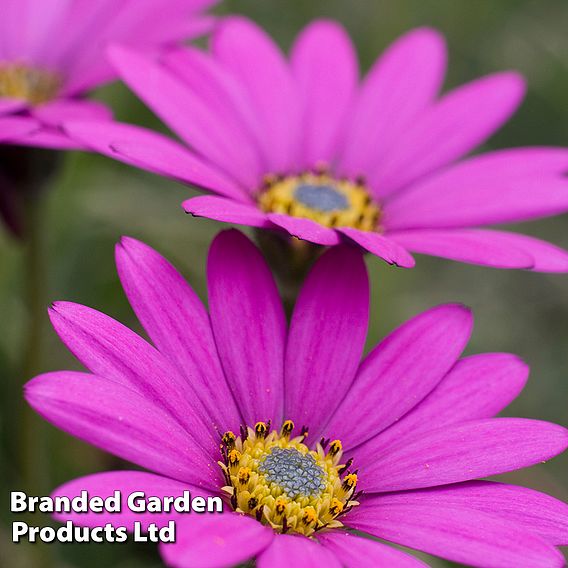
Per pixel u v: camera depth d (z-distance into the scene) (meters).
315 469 0.33
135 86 0.36
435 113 0.38
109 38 0.38
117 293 0.41
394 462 0.33
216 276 0.33
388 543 0.38
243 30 0.39
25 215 0.37
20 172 0.36
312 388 0.34
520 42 0.46
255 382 0.34
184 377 0.33
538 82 0.46
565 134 0.46
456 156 0.38
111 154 0.34
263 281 0.34
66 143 0.35
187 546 0.30
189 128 0.36
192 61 0.37
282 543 0.31
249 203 0.35
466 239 0.35
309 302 0.34
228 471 0.33
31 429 0.37
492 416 0.33
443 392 0.33
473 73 0.47
